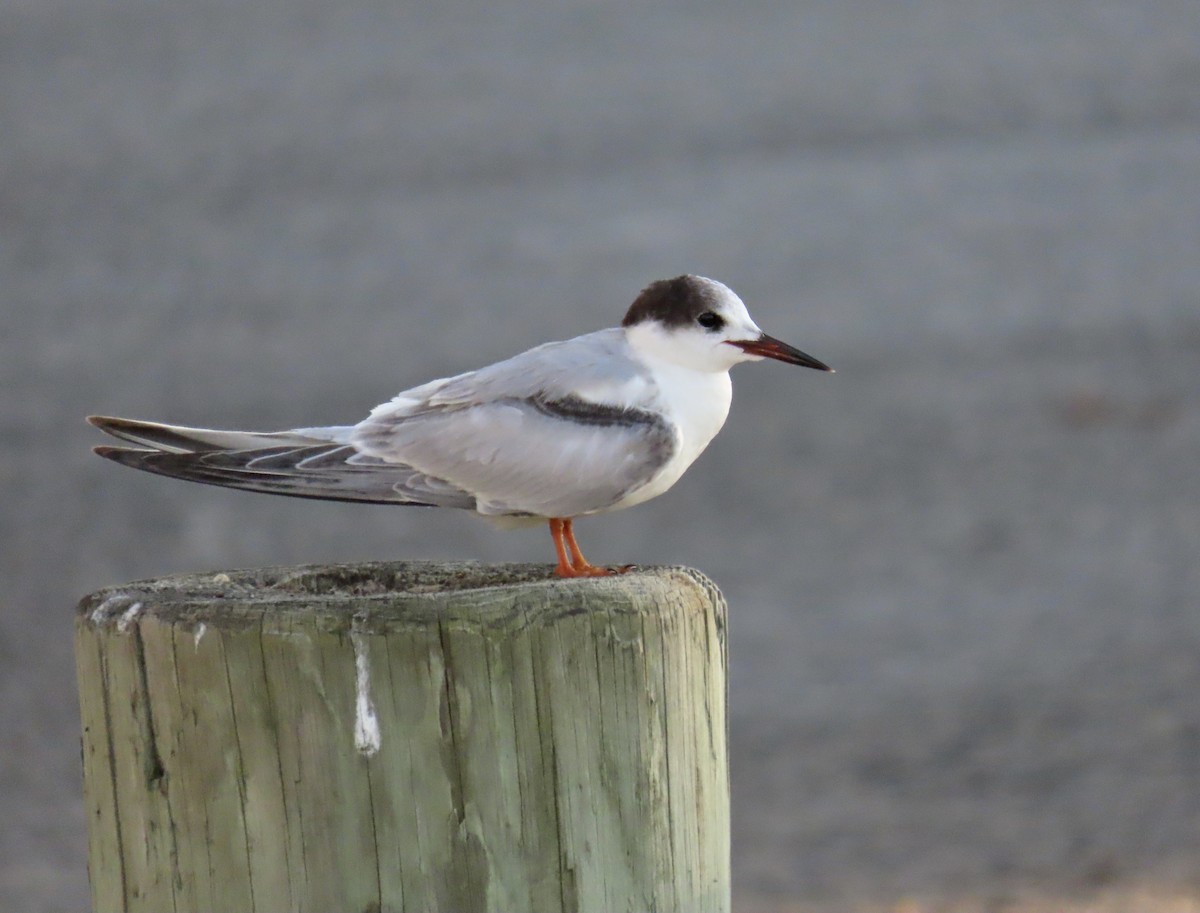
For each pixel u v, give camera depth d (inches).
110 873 177.0
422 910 168.4
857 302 1008.2
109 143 1534.2
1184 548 612.4
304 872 168.4
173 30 2142.0
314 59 1963.6
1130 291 994.7
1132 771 442.9
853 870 396.5
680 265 1103.0
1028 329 928.3
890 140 1499.8
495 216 1252.5
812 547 636.1
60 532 655.8
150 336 952.3
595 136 1545.3
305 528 661.9
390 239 1186.0
